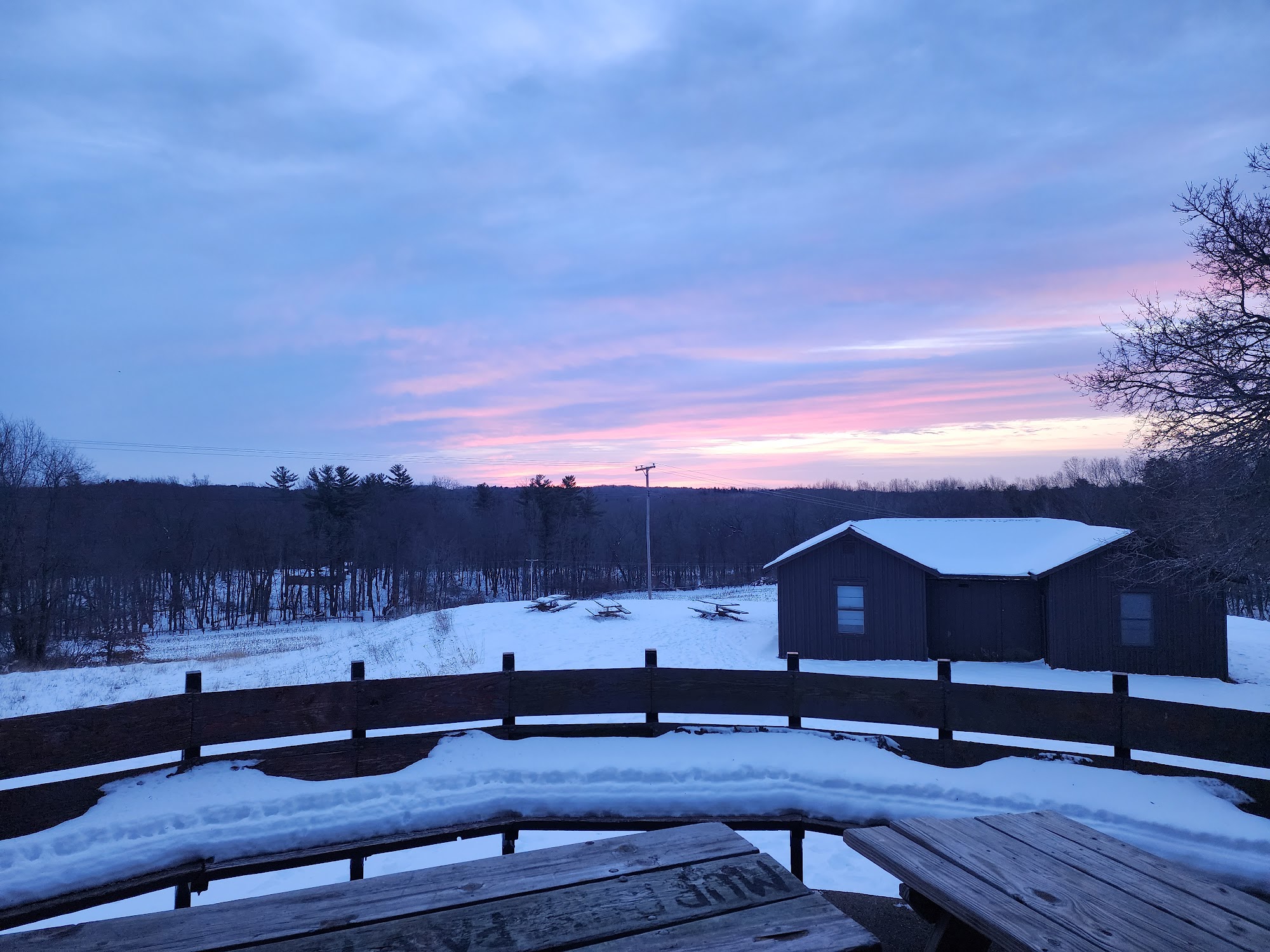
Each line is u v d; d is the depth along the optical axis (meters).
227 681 21.30
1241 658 24.16
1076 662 22.42
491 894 1.98
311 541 76.81
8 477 41.91
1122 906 2.16
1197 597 21.00
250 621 69.19
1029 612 23.86
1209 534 16.00
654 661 5.02
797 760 4.57
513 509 97.88
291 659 27.36
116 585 57.25
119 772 3.90
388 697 4.57
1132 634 22.02
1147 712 4.36
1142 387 15.77
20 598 41.09
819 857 7.25
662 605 39.81
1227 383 14.98
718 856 2.22
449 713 4.71
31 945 1.74
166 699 4.05
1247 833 3.75
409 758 4.52
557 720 7.50
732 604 40.62
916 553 25.92
